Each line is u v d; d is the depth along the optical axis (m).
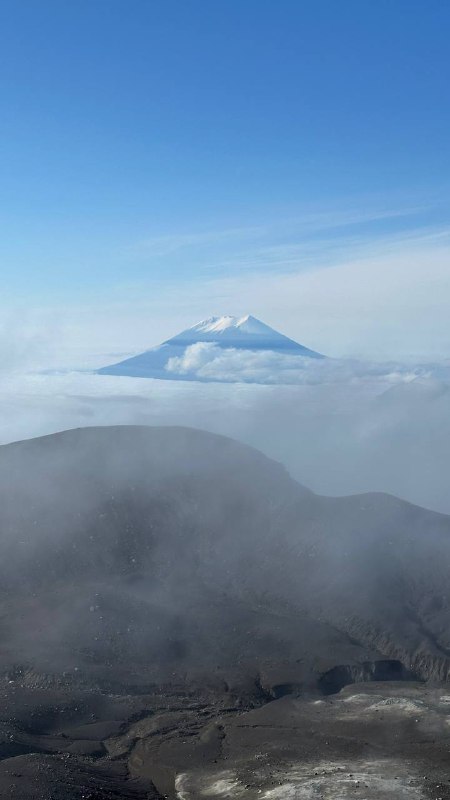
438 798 71.25
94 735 89.81
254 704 98.31
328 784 74.56
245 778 77.56
